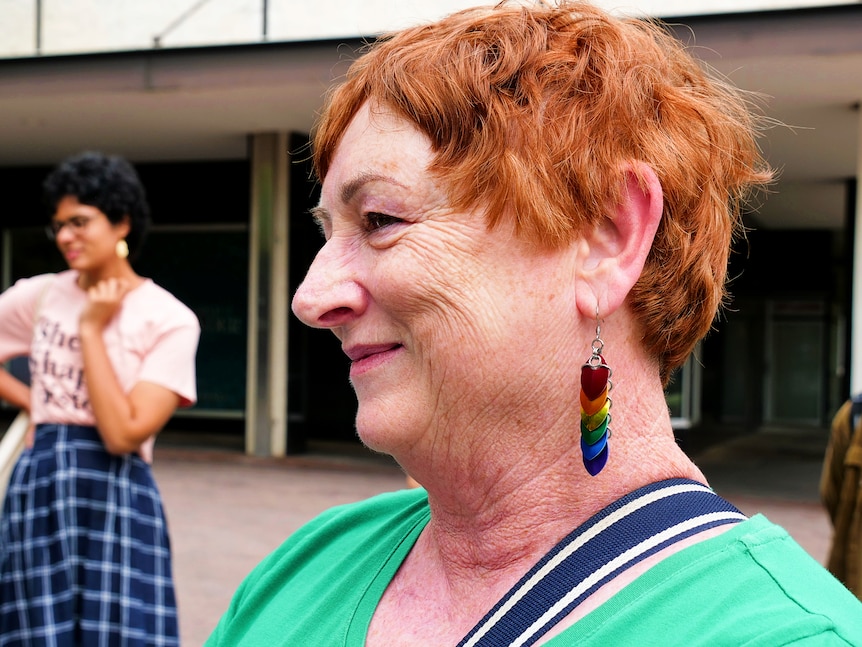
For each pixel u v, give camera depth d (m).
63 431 2.50
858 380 7.60
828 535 6.30
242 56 7.57
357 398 0.91
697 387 14.78
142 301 2.60
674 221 0.86
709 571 0.74
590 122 0.82
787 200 11.83
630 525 0.80
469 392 0.84
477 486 0.87
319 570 1.11
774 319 17.33
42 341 2.56
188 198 11.22
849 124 7.87
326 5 7.93
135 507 2.52
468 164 0.81
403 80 0.85
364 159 0.86
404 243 0.84
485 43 0.85
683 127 0.88
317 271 0.90
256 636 1.07
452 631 0.87
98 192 2.56
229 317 11.61
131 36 8.43
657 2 6.90
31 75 8.05
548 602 0.79
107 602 2.43
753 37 6.20
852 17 6.02
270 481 8.18
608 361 0.85
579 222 0.82
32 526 2.45
